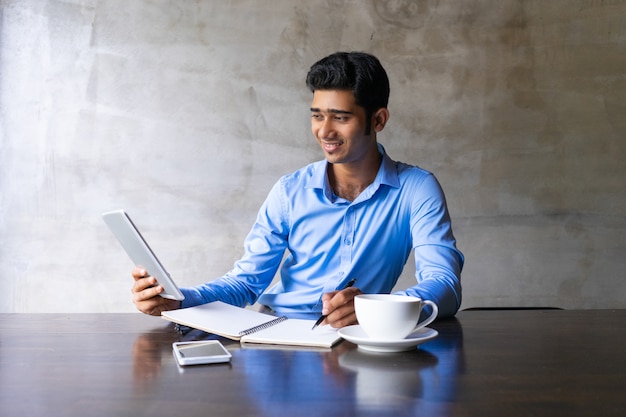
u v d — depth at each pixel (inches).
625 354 41.6
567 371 37.1
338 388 33.5
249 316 51.4
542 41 119.5
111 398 31.7
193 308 51.8
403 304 41.1
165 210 119.1
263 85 119.3
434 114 119.6
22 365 38.6
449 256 63.2
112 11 118.4
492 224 120.0
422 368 37.7
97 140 118.3
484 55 119.5
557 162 120.0
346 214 68.2
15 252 117.9
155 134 118.9
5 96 117.6
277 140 119.3
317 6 119.2
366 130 64.1
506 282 120.0
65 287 118.3
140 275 53.1
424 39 119.2
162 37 119.0
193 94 119.2
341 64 61.7
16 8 118.1
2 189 117.8
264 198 119.4
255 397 31.9
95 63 118.4
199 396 32.1
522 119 119.6
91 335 48.1
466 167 119.6
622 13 119.7
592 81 120.0
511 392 32.8
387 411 29.7
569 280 120.0
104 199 118.4
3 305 117.6
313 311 64.6
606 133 120.0
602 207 120.0
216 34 119.1
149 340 46.3
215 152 119.2
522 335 48.1
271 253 70.4
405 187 68.1
